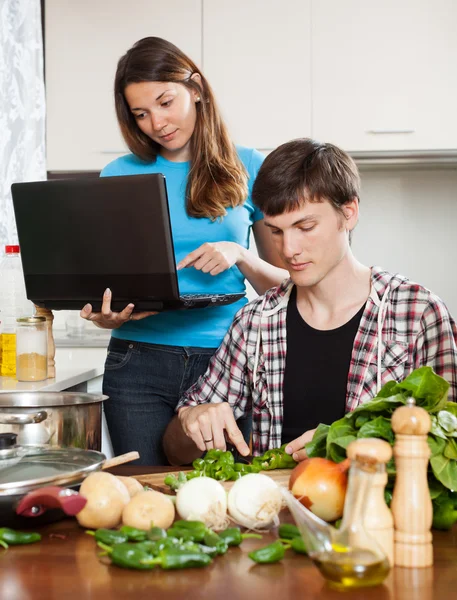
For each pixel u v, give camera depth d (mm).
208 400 1598
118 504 988
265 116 3090
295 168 1323
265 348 1535
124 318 1743
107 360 2023
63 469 1009
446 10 3023
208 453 1281
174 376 1940
